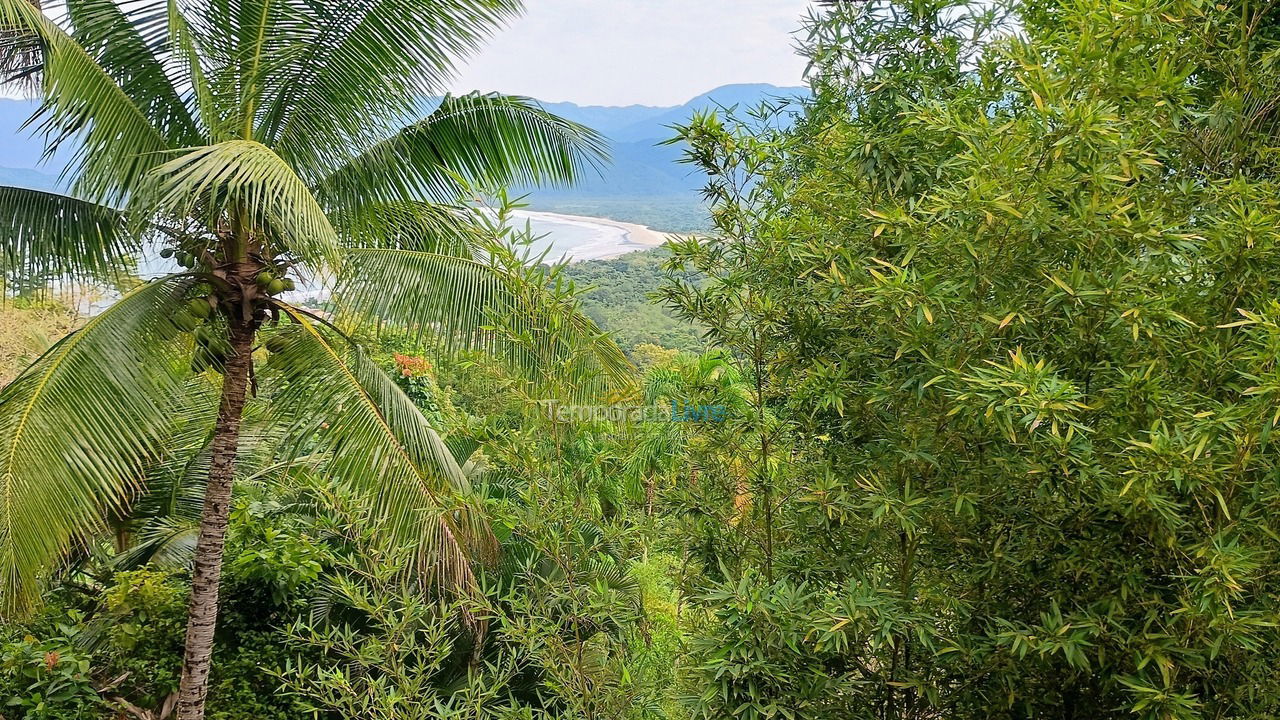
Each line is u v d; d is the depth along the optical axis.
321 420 4.71
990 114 2.87
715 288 3.12
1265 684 2.21
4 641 5.10
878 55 3.22
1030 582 2.49
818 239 2.82
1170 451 1.94
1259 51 2.96
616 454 3.80
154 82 4.58
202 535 4.66
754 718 2.45
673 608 6.70
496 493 6.34
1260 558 2.12
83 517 3.78
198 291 4.52
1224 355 2.21
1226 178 2.69
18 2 3.88
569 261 3.32
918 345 2.31
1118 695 2.48
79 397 3.90
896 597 2.55
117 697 5.25
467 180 5.41
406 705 3.63
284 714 5.47
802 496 2.81
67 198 4.73
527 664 3.86
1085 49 2.20
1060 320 2.36
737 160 3.03
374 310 4.76
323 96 4.75
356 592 3.86
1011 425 2.07
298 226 3.61
